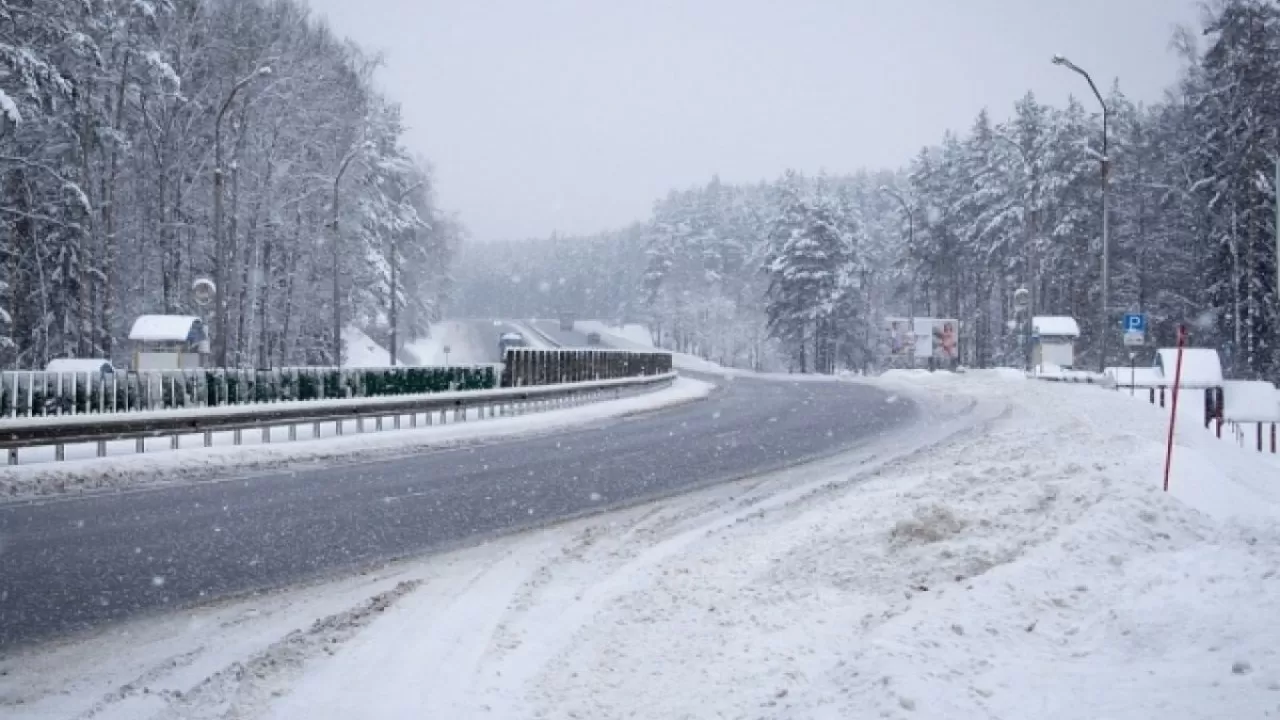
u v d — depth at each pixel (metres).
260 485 16.39
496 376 30.80
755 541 11.15
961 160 94.44
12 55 31.77
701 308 139.25
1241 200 53.50
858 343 97.75
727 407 36.00
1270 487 13.45
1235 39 53.34
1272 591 7.12
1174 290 71.50
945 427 25.86
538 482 16.72
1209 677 5.66
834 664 6.71
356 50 61.78
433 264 89.75
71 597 9.19
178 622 8.38
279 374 23.06
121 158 45.72
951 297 96.31
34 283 42.41
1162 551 8.95
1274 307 53.69
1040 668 6.18
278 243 53.94
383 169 66.62
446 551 11.25
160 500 14.80
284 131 51.97
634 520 13.12
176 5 47.19
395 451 21.56
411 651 7.53
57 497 15.04
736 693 6.40
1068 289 75.12
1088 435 18.92
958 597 7.54
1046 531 9.41
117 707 6.40
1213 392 30.31
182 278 49.78
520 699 6.51
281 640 7.85
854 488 15.16
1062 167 73.88
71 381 19.05
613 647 7.57
